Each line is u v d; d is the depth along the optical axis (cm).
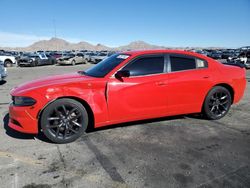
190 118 548
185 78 484
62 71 1970
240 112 603
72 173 323
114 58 485
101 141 425
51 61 3075
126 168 335
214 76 515
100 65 495
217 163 347
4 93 885
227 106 545
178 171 326
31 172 325
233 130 478
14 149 393
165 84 465
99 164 346
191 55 504
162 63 473
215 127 494
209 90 516
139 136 446
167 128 486
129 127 490
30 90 398
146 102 457
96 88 421
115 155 373
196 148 397
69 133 420
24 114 396
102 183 300
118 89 432
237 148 397
